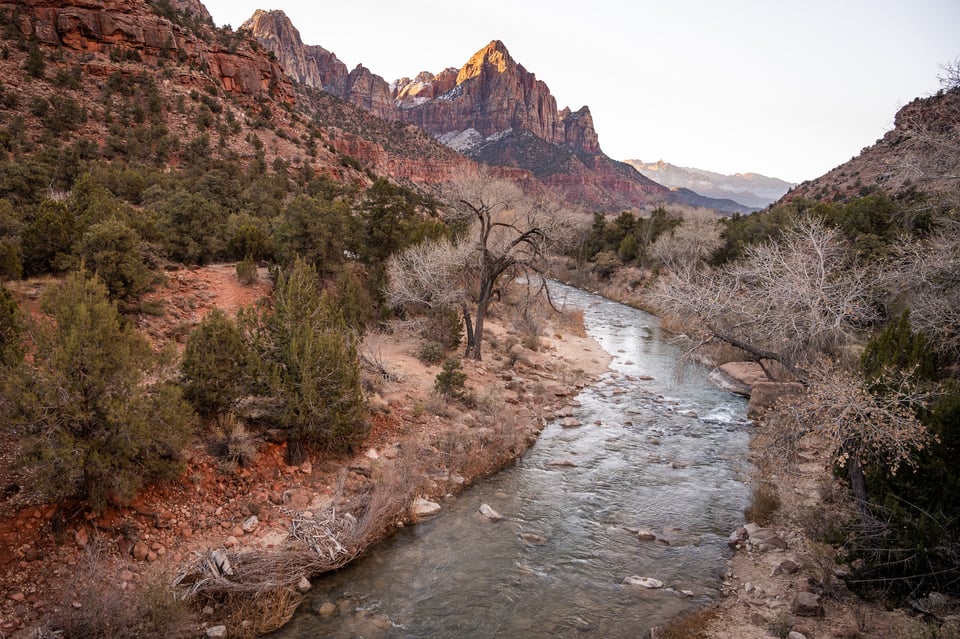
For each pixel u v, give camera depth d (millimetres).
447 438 13516
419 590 8344
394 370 17438
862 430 7980
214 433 10391
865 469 8570
